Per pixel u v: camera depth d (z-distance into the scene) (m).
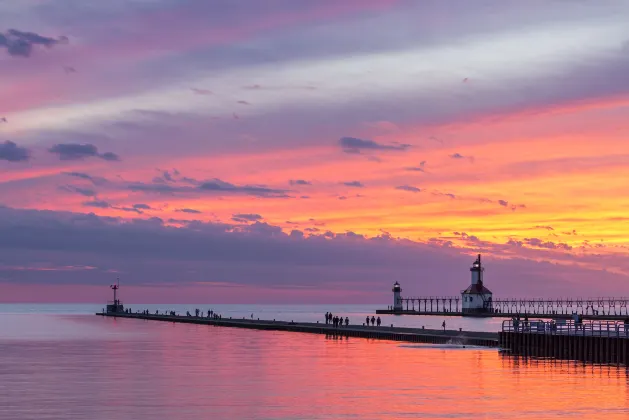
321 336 133.88
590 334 82.88
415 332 130.75
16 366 77.62
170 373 71.31
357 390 59.62
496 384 61.91
